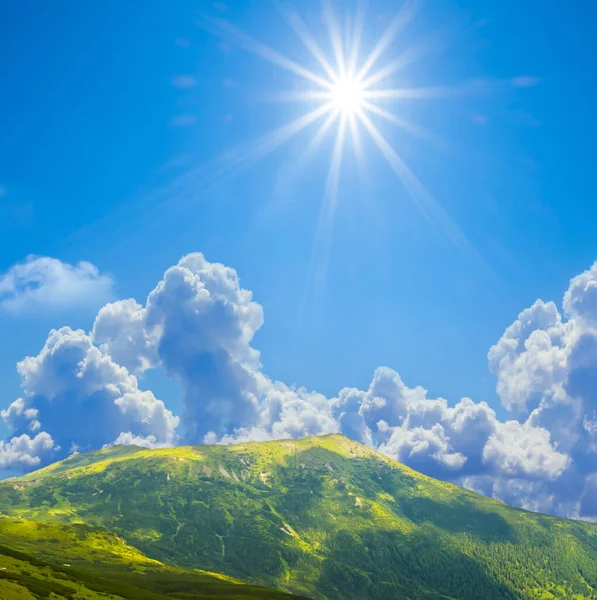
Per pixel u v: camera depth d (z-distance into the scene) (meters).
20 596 148.88
